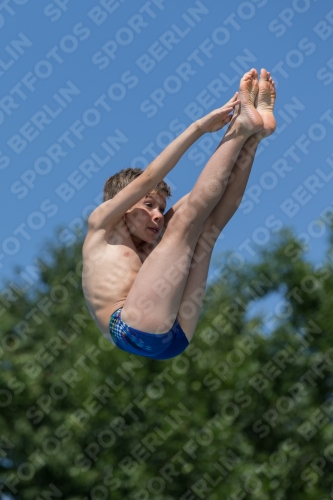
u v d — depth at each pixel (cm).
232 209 1328
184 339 1300
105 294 1299
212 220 1325
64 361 3978
